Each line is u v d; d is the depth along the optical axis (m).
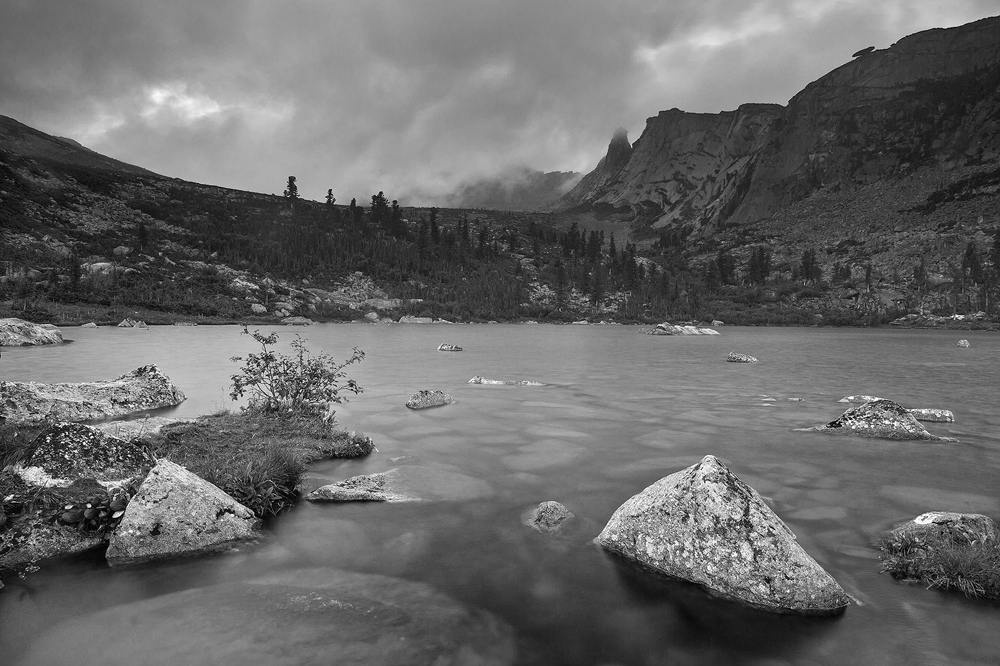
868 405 13.39
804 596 5.15
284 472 8.36
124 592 5.26
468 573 5.75
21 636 4.48
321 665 4.07
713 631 4.78
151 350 37.03
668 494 6.36
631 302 190.50
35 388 12.46
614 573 5.83
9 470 7.09
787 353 45.94
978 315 154.62
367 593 5.27
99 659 4.15
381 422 13.70
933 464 10.15
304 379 13.23
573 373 27.42
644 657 4.38
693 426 13.72
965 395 20.02
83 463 7.25
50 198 173.12
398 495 8.14
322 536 6.68
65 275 103.19
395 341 57.88
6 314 74.81
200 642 4.37
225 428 11.04
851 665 4.27
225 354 33.53
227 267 153.75
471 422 13.85
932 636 4.66
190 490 6.65
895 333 109.12
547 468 9.76
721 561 5.55
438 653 4.30
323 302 146.75
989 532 6.27
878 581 5.64
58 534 6.20
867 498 8.20
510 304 175.38
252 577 5.59
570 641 4.56
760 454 10.91
